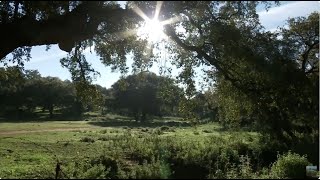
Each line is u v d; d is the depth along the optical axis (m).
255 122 23.70
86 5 16.45
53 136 49.31
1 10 17.64
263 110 21.23
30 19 17.14
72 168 18.92
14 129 64.38
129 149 29.05
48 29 17.03
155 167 17.41
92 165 21.59
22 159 27.56
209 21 18.20
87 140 41.94
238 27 18.98
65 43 17.83
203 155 23.75
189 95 23.05
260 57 18.56
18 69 22.98
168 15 16.75
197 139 39.53
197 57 20.30
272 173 17.92
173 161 21.73
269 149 26.55
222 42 18.47
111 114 122.69
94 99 25.78
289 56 19.80
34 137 47.06
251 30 19.09
